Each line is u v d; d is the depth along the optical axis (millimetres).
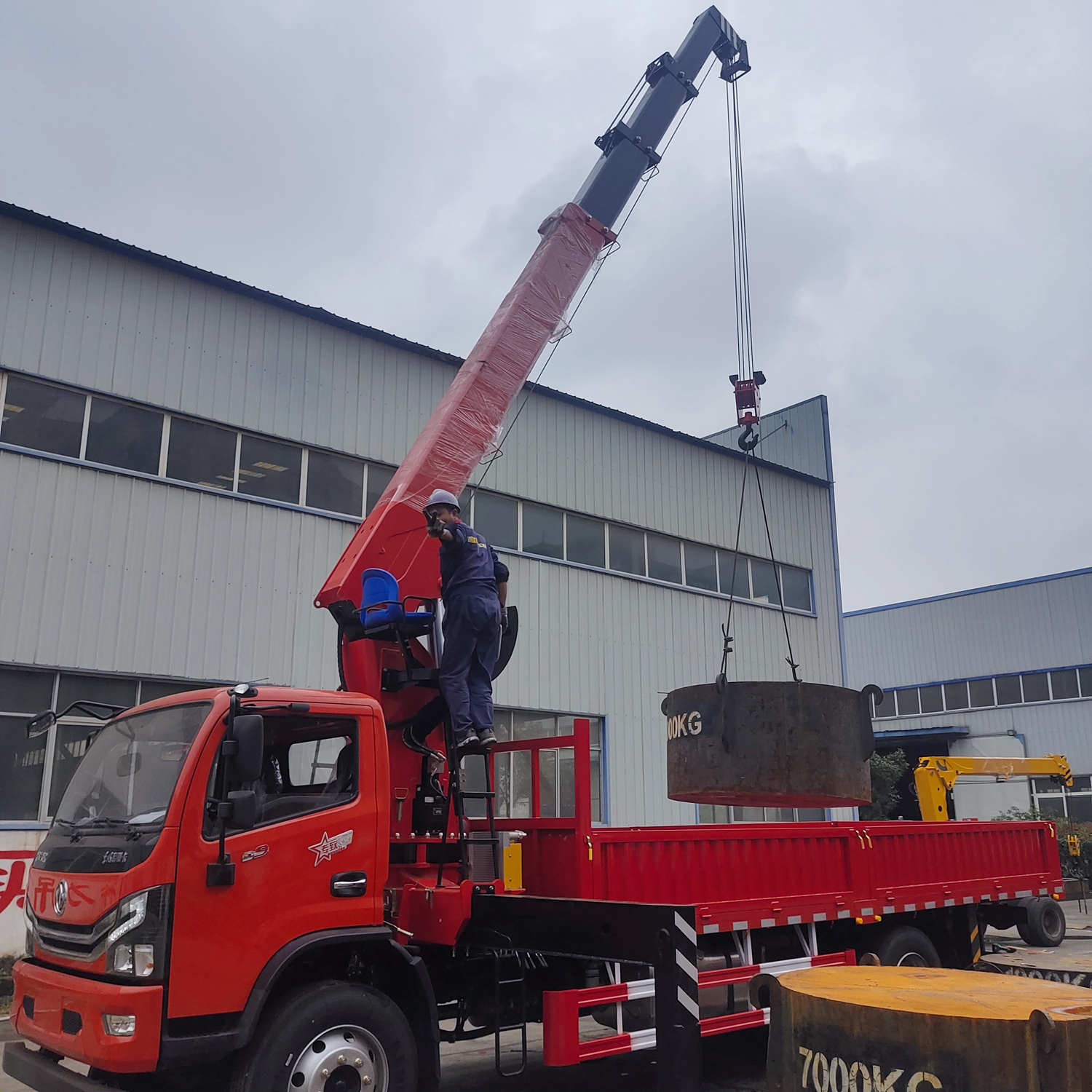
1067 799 30656
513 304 8219
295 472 14117
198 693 5355
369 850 5484
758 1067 7754
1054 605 32500
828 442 23125
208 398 13344
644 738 17672
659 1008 5027
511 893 6352
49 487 11922
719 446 20547
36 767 11352
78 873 5059
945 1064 3324
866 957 4691
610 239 8867
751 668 20000
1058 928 13000
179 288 13375
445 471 7359
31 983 5137
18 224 12172
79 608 11867
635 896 6559
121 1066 4461
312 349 14500
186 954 4695
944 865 9016
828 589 22156
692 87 9797
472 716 6207
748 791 7328
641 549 18719
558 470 17562
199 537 13000
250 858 5000
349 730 5633
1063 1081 3168
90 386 12352
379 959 5633
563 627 17016
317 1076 4949
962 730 31438
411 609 6867
